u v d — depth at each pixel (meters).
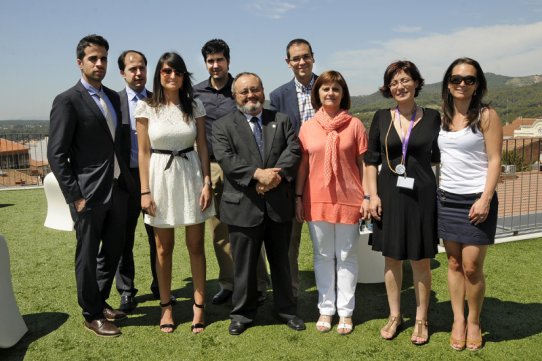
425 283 2.69
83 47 2.67
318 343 2.69
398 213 2.62
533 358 2.46
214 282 3.85
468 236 2.49
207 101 3.28
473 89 2.44
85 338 2.80
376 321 3.00
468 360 2.45
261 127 2.83
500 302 3.24
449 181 2.54
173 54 2.70
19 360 2.53
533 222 5.41
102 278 3.01
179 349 2.64
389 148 2.63
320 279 2.94
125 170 2.97
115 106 2.92
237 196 2.77
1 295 2.68
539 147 5.41
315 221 2.85
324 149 2.78
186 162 2.80
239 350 2.61
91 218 2.73
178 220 2.76
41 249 4.72
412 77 2.59
